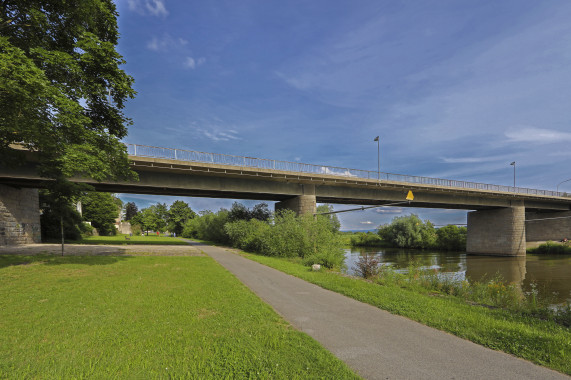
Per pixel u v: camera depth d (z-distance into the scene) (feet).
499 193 141.79
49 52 36.37
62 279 32.45
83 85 43.70
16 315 19.52
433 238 193.36
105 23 50.57
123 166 51.47
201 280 33.73
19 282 30.66
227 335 16.46
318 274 41.27
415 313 21.56
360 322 19.88
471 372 12.97
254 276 38.96
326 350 14.76
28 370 12.16
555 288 63.77
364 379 12.16
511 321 20.48
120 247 87.25
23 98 32.12
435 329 18.66
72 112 37.91
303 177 99.86
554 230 186.29
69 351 14.14
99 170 44.37
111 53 45.70
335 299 26.66
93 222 209.05
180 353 14.06
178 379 11.73
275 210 127.03
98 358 13.39
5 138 38.32
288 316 21.04
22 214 89.66
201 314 20.52
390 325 19.33
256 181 100.22
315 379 11.87
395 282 38.19
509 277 82.38
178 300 23.95
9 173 70.64
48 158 44.45
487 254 161.68
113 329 17.10
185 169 84.43
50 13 42.96
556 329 18.67
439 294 32.78
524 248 152.97
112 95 51.34
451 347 15.79
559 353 14.57
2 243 80.07
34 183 81.15
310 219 76.69
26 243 91.15
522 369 13.35
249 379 11.75
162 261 52.90
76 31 45.01
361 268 45.57
